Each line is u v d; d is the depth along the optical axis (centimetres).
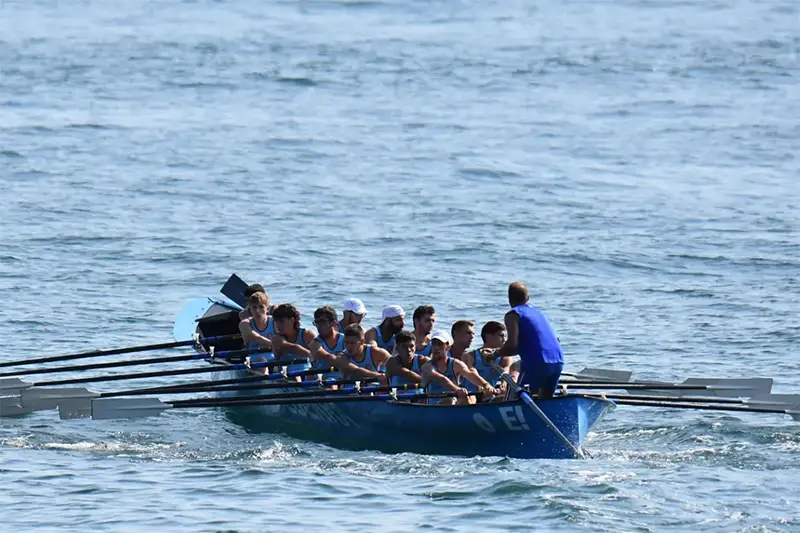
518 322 6831
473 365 7300
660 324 9938
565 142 18338
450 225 13438
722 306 10481
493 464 6512
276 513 5638
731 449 6906
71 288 10831
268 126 18950
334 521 5525
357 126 19162
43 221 13200
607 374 8025
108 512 5656
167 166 16175
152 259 11850
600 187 15550
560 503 5712
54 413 7925
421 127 19200
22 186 14825
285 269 11556
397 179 15788
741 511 5672
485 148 17812
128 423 7731
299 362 7512
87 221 13275
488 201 14688
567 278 11438
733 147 18050
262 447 7081
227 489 6034
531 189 15388
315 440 7350
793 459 6688
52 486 6094
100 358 9181
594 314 10250
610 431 7412
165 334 9656
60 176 15412
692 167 16775
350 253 12188
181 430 7575
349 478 6234
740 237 13012
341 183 15500
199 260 11838
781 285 11188
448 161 16900
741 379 7425
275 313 7625
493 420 6631
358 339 7344
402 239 12775
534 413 6531
